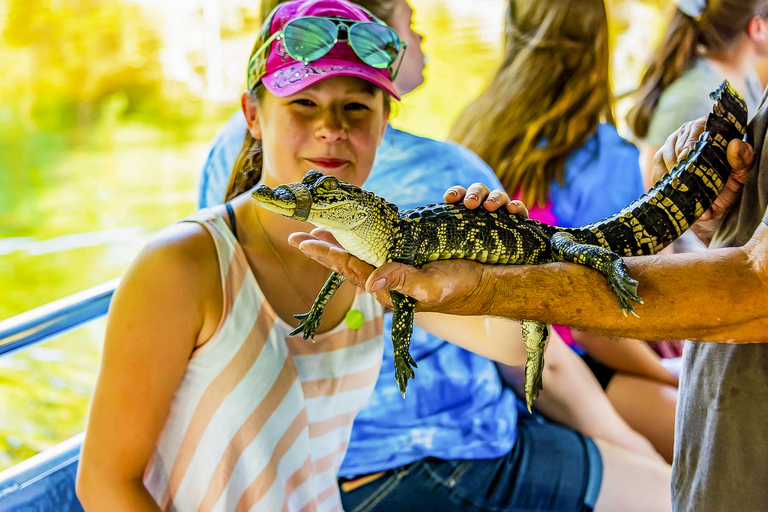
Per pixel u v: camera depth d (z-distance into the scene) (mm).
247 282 1904
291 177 2000
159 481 1950
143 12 8117
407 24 3227
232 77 7918
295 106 1921
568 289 1655
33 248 5445
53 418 3725
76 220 5914
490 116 3613
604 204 3426
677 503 1729
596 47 3434
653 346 3607
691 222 1852
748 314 1505
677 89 3736
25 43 8039
